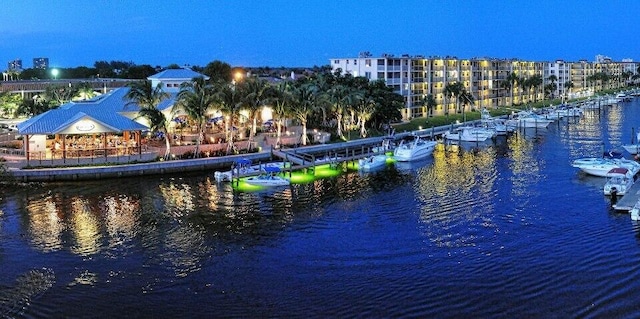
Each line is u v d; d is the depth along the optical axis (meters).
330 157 95.19
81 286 42.75
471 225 56.69
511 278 42.69
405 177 82.88
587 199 66.12
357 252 49.38
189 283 43.19
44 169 79.25
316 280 43.34
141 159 86.38
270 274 44.72
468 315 37.06
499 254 47.88
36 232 55.91
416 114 173.62
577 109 180.50
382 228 56.34
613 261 45.56
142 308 39.09
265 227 57.34
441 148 113.56
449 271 44.41
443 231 54.91
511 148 111.69
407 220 59.09
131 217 61.31
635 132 132.62
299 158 91.69
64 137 85.25
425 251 49.19
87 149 87.25
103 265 47.00
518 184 75.62
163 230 56.59
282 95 100.81
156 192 73.00
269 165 84.81
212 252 50.00
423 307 38.41
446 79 186.50
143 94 92.81
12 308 39.09
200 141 94.06
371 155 98.31
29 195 71.12
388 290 41.19
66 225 58.31
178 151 91.06
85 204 66.88
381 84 139.12
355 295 40.50
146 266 46.75
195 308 38.97
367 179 81.62
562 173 82.62
